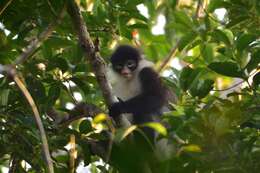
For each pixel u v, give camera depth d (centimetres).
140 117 1373
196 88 1098
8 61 1105
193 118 925
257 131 998
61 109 1156
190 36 1216
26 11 1065
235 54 1073
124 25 1222
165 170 803
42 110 1108
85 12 1220
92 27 1230
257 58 1012
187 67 1109
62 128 1088
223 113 918
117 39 1403
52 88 1132
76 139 1084
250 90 1042
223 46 1196
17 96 1072
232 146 920
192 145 867
